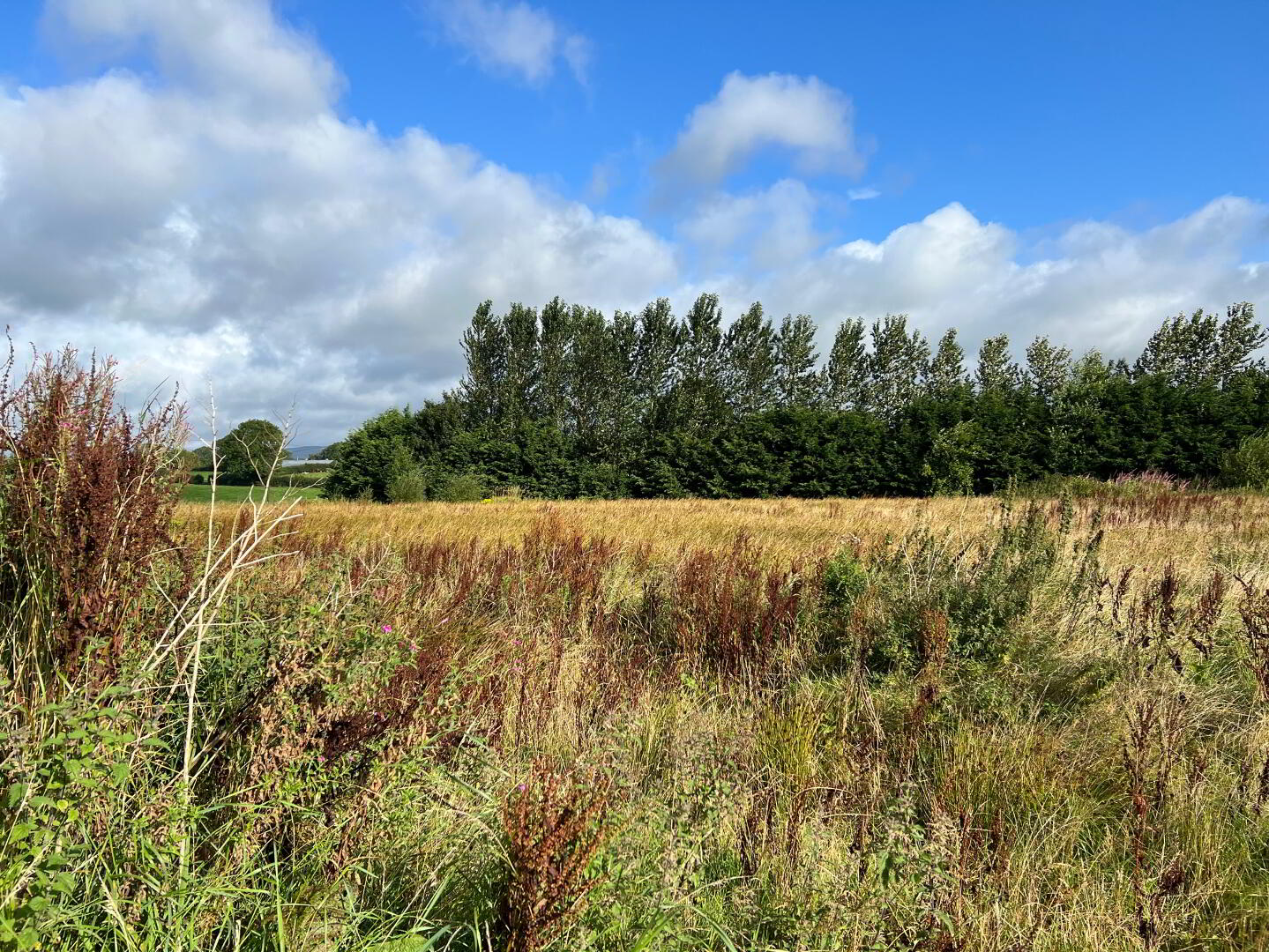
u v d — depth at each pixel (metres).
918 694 3.96
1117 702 3.97
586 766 2.74
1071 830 2.87
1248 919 2.43
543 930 1.92
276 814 2.13
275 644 2.67
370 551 6.25
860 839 2.54
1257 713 3.82
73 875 1.65
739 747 3.45
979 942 2.18
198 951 1.75
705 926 2.23
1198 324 48.25
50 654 2.16
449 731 2.79
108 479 2.36
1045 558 5.47
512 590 6.45
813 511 17.97
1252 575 6.92
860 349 52.56
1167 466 33.09
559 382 50.94
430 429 51.69
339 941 1.94
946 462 34.31
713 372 50.16
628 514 16.52
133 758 2.05
